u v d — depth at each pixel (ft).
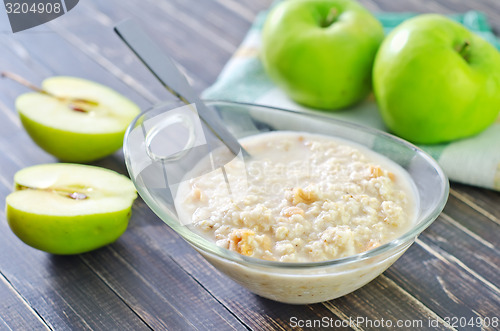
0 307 2.11
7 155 2.45
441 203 2.03
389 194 2.09
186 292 2.14
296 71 2.48
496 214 2.31
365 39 2.47
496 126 2.45
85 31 2.87
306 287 1.99
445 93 2.33
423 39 2.35
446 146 2.40
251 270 1.97
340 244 1.99
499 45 2.66
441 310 2.10
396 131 2.45
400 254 2.03
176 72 2.23
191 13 2.97
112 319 2.09
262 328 2.07
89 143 2.36
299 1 2.52
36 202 2.15
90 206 2.15
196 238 1.98
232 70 2.65
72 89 2.45
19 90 2.65
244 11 2.98
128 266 2.19
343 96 2.50
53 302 2.12
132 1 3.01
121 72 2.71
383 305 2.11
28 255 2.21
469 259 2.20
